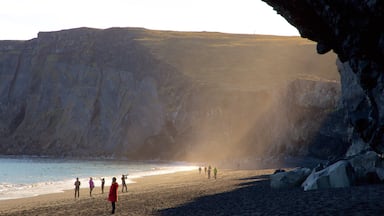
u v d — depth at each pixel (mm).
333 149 91000
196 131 132875
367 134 22047
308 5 19484
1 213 29422
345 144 88812
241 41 189625
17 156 179500
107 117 172625
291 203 18828
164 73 155750
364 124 22656
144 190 45594
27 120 198375
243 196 26406
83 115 180875
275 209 17625
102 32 194625
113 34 192125
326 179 23922
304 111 99188
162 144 144250
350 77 32688
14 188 56500
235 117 125062
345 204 16375
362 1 15156
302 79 101625
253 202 21812
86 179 71875
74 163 129250
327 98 95375
